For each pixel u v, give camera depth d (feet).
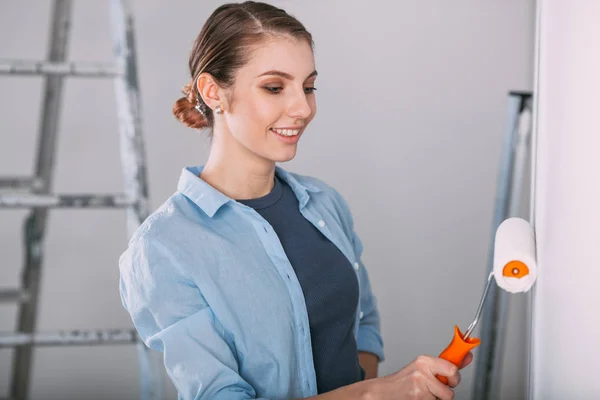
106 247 8.16
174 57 7.98
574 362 2.95
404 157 8.27
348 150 8.20
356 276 4.35
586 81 2.78
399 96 8.18
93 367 8.32
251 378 3.86
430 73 8.18
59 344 7.02
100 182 8.02
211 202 3.97
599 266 2.64
